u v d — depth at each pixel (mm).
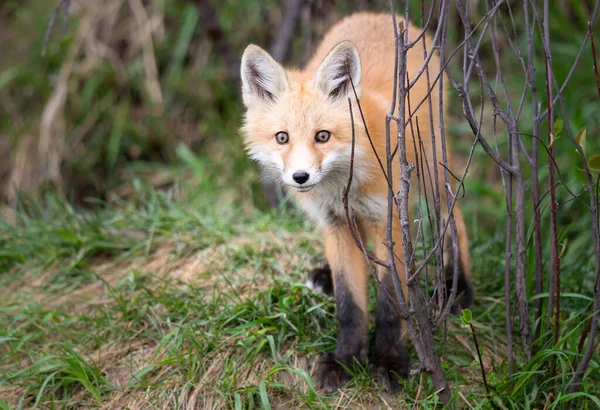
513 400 6293
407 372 6746
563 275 8398
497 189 12031
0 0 15234
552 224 6082
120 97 14258
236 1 14359
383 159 6664
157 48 14461
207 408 6582
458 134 12773
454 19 12539
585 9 12414
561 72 10969
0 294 9086
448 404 5984
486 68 12719
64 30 8219
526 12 6285
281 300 7445
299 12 12203
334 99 6688
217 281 8383
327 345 7168
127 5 14758
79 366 6895
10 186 13539
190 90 14070
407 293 6805
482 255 8875
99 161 13820
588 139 10625
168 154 13859
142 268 9070
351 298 6918
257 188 12469
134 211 10336
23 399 6945
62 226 9859
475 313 7883
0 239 10016
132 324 7766
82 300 8578
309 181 6301
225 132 13508
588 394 6133
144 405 6691
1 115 14203
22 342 7684
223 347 7180
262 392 6328
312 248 8938
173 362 7094
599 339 6586
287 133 6637
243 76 6961
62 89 13898
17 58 14586
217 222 9641
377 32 8453
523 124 11336
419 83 7602
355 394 6547
